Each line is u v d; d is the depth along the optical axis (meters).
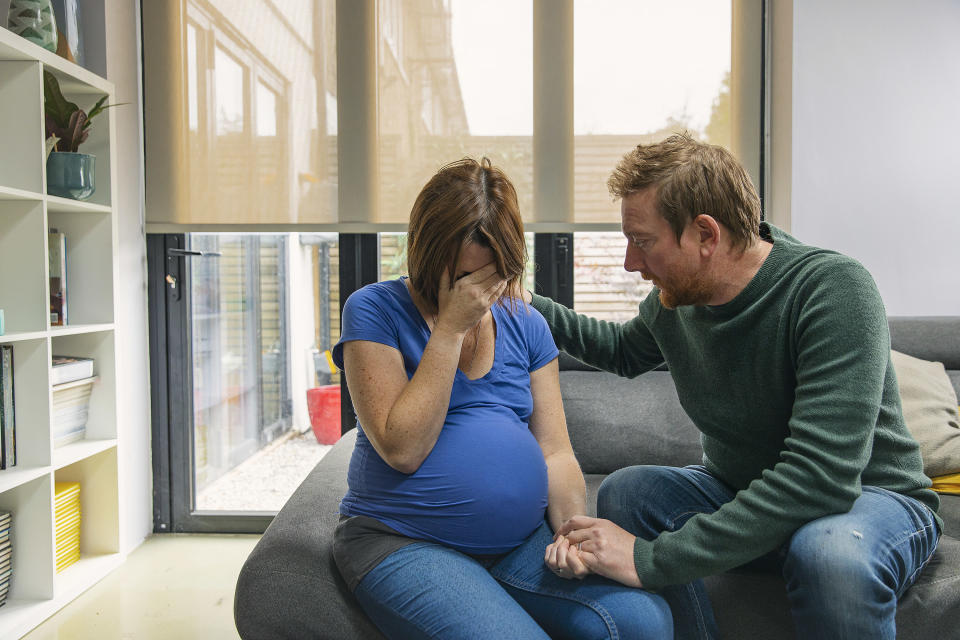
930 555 1.13
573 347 1.49
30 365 2.01
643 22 2.59
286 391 2.82
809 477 0.99
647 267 1.16
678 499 1.28
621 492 1.31
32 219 2.01
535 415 1.27
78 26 2.29
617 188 1.16
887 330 1.06
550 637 1.03
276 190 2.61
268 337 2.79
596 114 2.60
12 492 2.01
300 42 2.60
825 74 2.45
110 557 2.34
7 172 2.02
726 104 2.59
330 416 2.85
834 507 1.00
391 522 1.07
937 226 2.47
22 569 2.01
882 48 2.44
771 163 2.63
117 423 2.36
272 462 2.83
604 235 2.68
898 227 2.47
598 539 1.04
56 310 2.25
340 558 1.08
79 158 2.15
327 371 2.81
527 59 2.59
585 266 2.69
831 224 2.47
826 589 0.95
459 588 0.97
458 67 2.60
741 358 1.18
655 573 1.01
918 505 1.11
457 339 1.04
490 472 1.07
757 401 1.18
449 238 1.05
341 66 2.59
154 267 2.68
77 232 2.34
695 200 1.09
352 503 1.13
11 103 2.00
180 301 2.69
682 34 2.59
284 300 2.77
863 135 2.46
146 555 2.48
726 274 1.15
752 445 1.23
